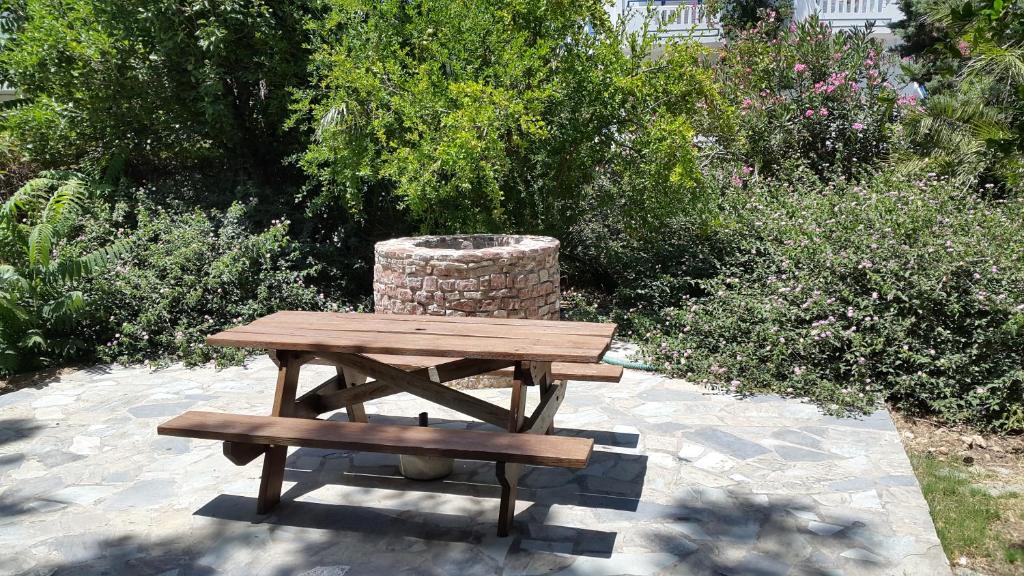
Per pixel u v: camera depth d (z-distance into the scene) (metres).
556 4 6.50
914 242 4.98
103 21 7.06
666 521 3.03
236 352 5.67
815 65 9.07
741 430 4.04
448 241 5.55
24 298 5.57
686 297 6.20
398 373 3.48
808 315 4.83
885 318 4.61
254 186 7.90
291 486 3.44
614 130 6.89
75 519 3.14
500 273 4.71
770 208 6.62
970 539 2.86
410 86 6.29
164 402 4.71
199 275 6.29
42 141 7.86
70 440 4.07
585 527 3.00
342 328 3.55
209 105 7.16
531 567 2.70
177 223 6.85
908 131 8.02
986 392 4.13
